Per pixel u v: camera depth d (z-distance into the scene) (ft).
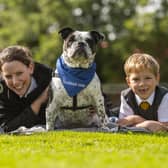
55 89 29.86
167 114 32.37
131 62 32.42
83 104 30.27
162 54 114.32
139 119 31.60
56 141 26.43
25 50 32.04
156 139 27.22
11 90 32.32
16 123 31.73
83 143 25.80
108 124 30.50
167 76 114.21
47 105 30.68
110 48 112.98
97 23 116.26
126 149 24.29
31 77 32.37
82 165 19.49
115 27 116.16
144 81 32.04
